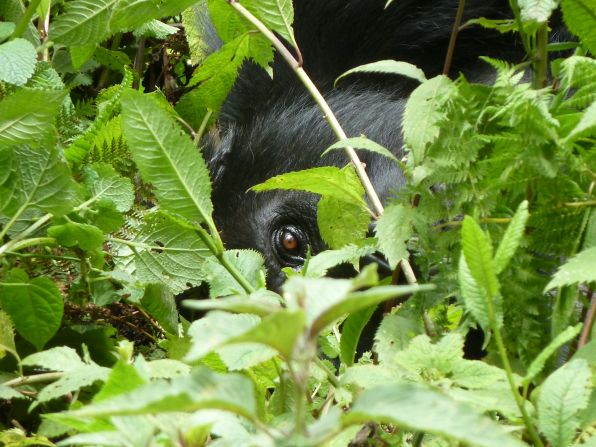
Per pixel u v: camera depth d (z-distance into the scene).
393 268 3.61
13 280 3.94
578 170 3.41
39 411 3.95
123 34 7.39
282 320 1.71
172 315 4.60
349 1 7.66
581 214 3.41
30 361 3.07
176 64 8.12
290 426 2.86
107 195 4.31
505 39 7.36
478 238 2.54
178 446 2.25
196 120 5.84
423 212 3.60
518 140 3.39
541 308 3.39
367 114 7.91
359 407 1.74
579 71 3.57
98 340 4.27
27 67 4.25
